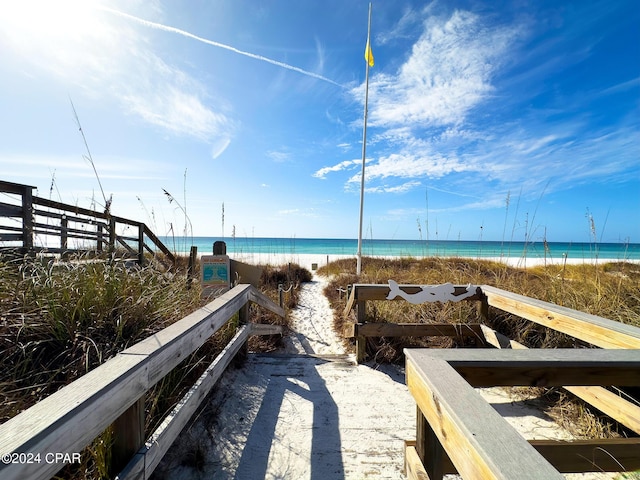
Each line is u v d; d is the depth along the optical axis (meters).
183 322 1.71
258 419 2.22
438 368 1.12
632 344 1.64
